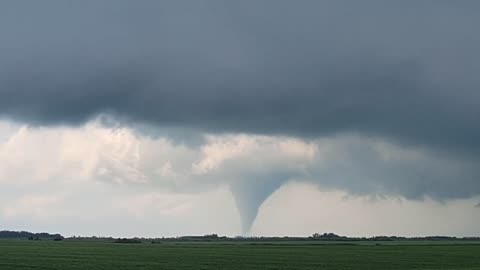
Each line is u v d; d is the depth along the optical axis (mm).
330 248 169500
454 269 76875
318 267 84438
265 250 151625
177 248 167750
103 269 77438
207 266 84750
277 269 79500
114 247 173875
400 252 137250
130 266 83875
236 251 143250
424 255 121812
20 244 197875
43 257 106375
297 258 109188
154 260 100125
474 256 117062
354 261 100000
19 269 76750
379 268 82500
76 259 100938
